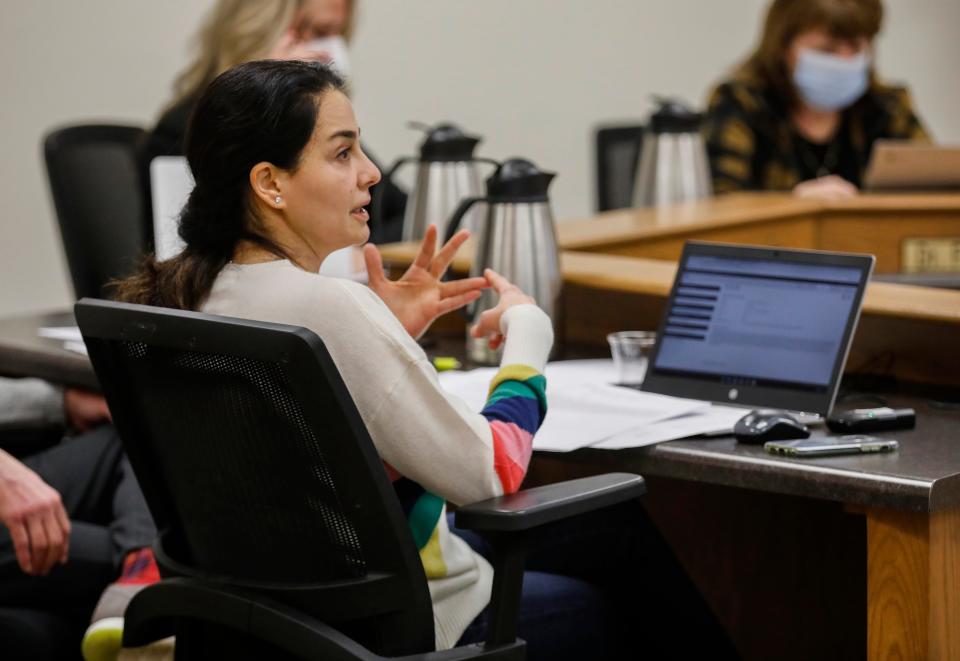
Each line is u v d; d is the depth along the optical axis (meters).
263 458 4.17
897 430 5.29
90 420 7.19
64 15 12.59
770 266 5.85
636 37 16.97
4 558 6.30
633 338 6.16
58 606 6.44
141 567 6.13
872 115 12.35
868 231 10.41
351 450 3.94
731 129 12.19
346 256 7.40
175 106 9.06
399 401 4.25
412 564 4.08
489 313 5.10
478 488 4.36
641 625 6.04
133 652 5.14
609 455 5.17
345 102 4.59
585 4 16.41
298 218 4.56
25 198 12.61
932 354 6.12
